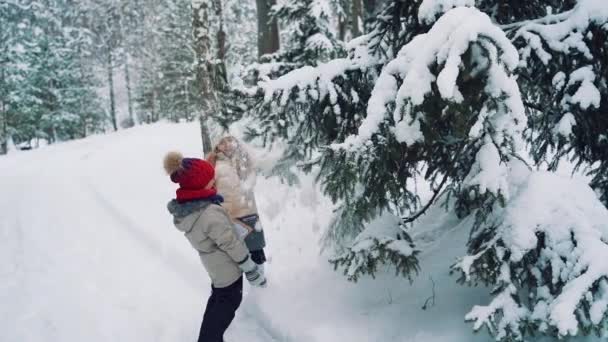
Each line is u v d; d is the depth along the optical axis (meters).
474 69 2.53
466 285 3.38
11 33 31.47
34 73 33.34
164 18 32.84
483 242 2.80
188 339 3.90
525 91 3.65
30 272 5.56
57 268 5.65
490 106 2.56
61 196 10.21
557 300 2.34
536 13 3.68
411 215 4.41
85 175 12.70
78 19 42.38
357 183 3.52
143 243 6.40
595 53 3.01
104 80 45.25
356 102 3.72
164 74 32.75
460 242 3.88
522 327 2.50
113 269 5.54
